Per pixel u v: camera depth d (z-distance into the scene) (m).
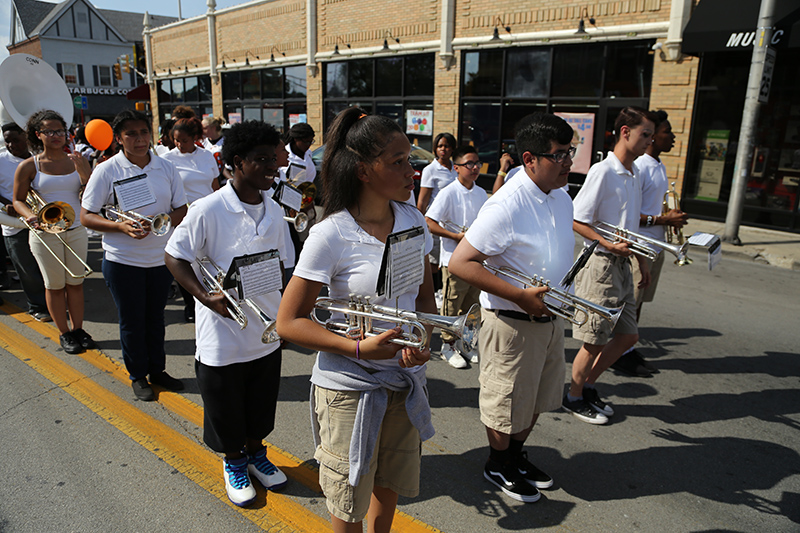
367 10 14.68
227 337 2.63
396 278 1.74
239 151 2.62
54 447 3.23
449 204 4.29
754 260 8.12
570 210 2.69
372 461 1.91
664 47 10.14
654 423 3.63
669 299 6.28
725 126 9.91
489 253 2.48
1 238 6.22
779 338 5.12
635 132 3.37
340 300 1.83
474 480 2.98
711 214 10.32
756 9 8.74
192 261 2.64
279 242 2.89
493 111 12.82
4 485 2.88
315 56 16.22
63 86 5.70
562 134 2.42
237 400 2.71
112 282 3.59
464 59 13.03
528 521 2.67
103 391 3.91
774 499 2.87
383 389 1.87
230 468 2.80
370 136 1.70
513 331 2.61
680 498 2.86
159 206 3.73
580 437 3.45
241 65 18.91
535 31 11.70
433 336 5.21
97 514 2.66
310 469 3.08
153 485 2.90
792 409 3.83
